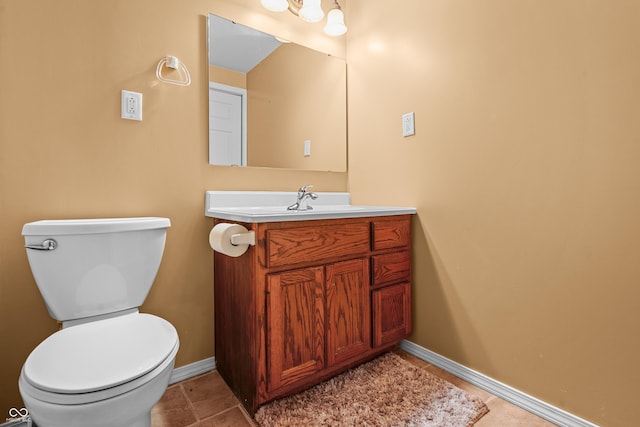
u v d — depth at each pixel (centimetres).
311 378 124
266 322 113
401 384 134
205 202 148
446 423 110
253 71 163
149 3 133
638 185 95
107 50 124
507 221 126
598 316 104
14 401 110
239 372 125
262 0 152
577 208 107
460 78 140
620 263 99
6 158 108
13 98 108
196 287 146
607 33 100
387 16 175
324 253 127
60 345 86
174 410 120
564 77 109
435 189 152
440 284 151
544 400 116
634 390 97
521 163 121
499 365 130
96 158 122
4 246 108
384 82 177
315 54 188
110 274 106
